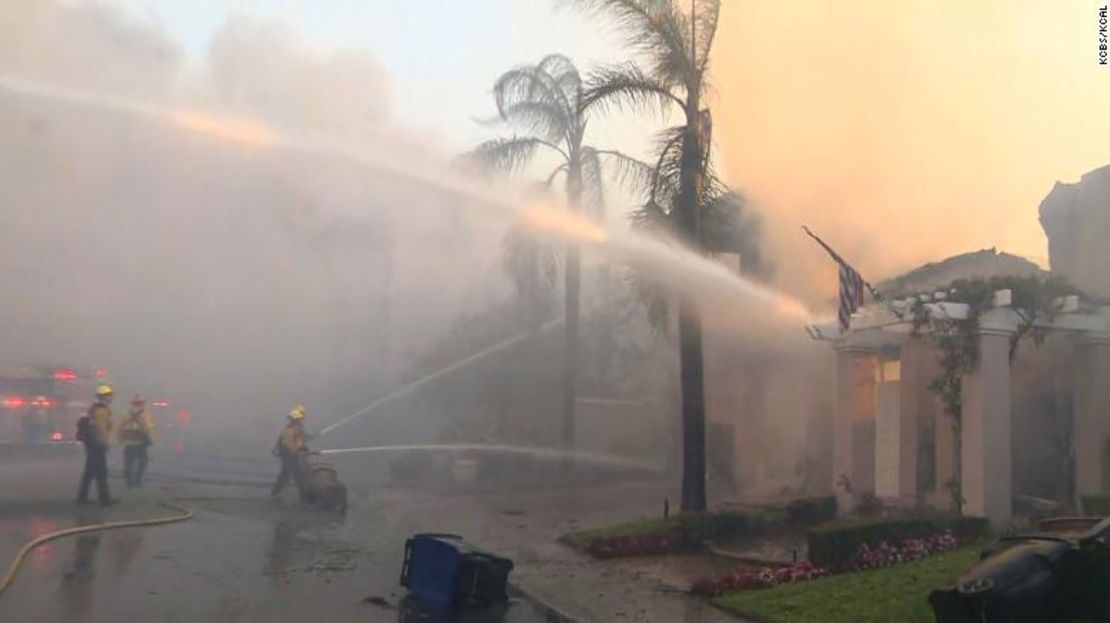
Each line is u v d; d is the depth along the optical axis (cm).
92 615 965
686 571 1327
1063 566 841
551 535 1666
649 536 1484
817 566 1223
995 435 1452
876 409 1986
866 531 1259
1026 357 1728
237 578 1196
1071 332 1541
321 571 1272
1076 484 1559
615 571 1329
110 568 1207
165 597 1063
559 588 1208
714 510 1678
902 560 1236
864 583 1091
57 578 1132
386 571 1294
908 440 1767
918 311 1523
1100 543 841
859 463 1758
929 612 931
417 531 1691
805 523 1680
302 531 1645
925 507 1572
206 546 1419
